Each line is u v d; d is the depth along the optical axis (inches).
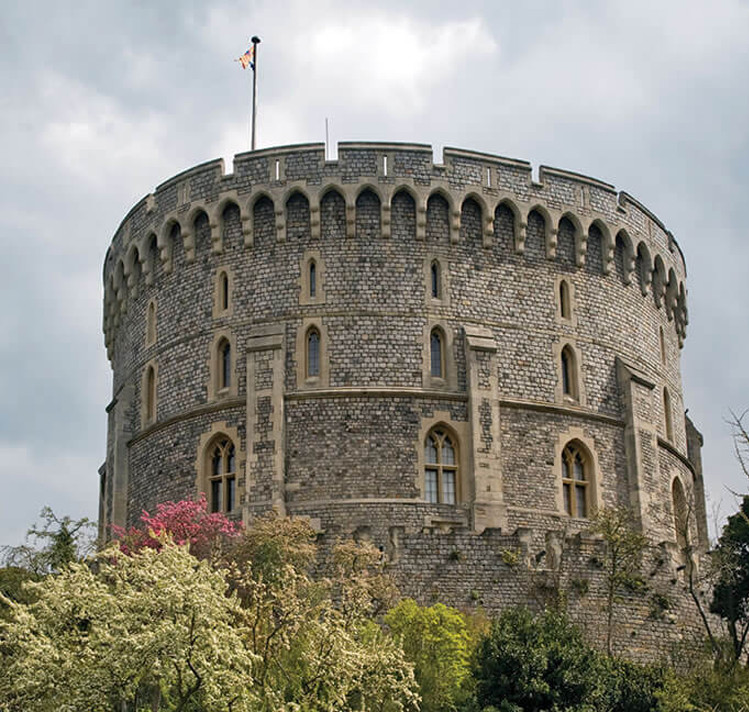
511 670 1248.2
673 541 1849.2
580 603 1574.8
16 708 1061.8
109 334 2102.6
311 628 1146.7
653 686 1328.7
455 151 1835.6
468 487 1707.7
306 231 1802.4
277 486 1680.6
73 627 1083.3
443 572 1546.5
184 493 1776.6
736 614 1674.5
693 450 2172.7
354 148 1809.8
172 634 983.6
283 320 1774.1
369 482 1689.2
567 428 1800.0
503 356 1792.6
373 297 1770.4
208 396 1792.6
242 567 1455.5
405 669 1203.2
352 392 1721.2
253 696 1042.1
